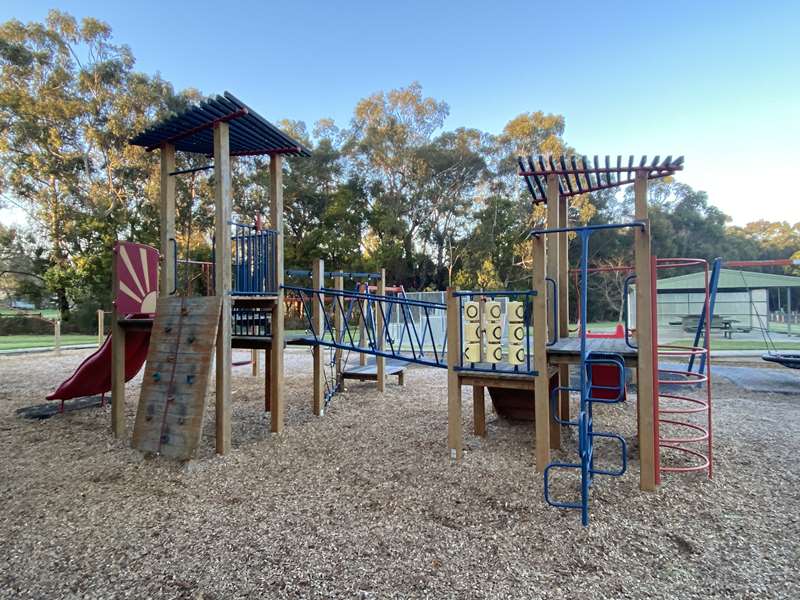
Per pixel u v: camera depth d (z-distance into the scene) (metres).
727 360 11.12
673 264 3.98
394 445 4.59
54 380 9.35
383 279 7.90
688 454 4.14
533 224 28.97
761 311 19.83
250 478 3.78
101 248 24.06
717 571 2.36
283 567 2.46
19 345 16.97
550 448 4.41
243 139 5.05
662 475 3.65
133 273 5.38
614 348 3.97
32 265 27.44
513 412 5.25
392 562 2.49
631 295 14.84
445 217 32.69
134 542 2.76
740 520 2.89
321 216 28.55
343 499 3.33
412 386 8.22
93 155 25.08
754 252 43.06
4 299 35.00
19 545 2.75
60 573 2.44
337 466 4.02
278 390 5.12
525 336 3.90
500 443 4.57
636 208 3.41
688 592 2.18
